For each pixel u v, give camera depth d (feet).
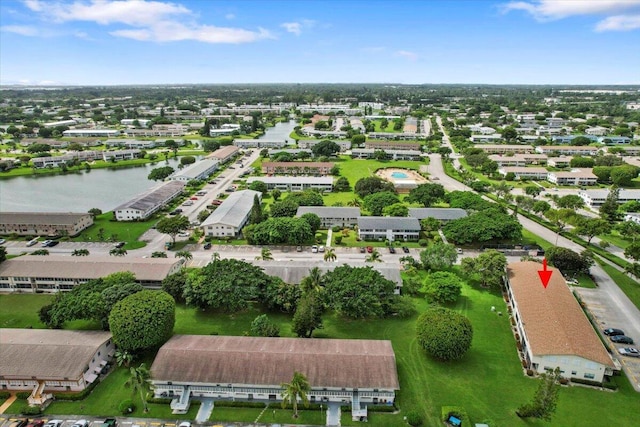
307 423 227.61
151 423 226.38
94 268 360.69
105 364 263.90
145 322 263.08
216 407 238.27
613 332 301.63
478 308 337.52
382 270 358.23
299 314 287.07
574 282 375.66
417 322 286.46
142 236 483.51
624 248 457.68
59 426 222.69
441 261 381.60
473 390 248.52
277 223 453.99
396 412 234.17
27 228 483.92
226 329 306.55
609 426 222.69
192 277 329.72
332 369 243.19
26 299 347.36
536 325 282.77
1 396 244.01
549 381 219.00
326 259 395.14
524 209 581.53
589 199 609.83
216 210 528.63
